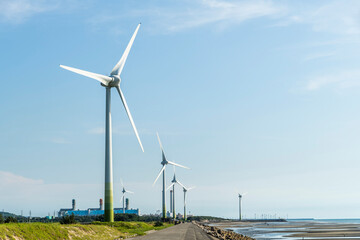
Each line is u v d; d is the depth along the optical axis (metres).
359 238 145.25
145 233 101.31
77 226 75.81
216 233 127.94
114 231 88.25
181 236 92.50
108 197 94.81
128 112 98.56
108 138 93.62
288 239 144.12
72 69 87.06
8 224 54.59
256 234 183.25
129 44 101.50
